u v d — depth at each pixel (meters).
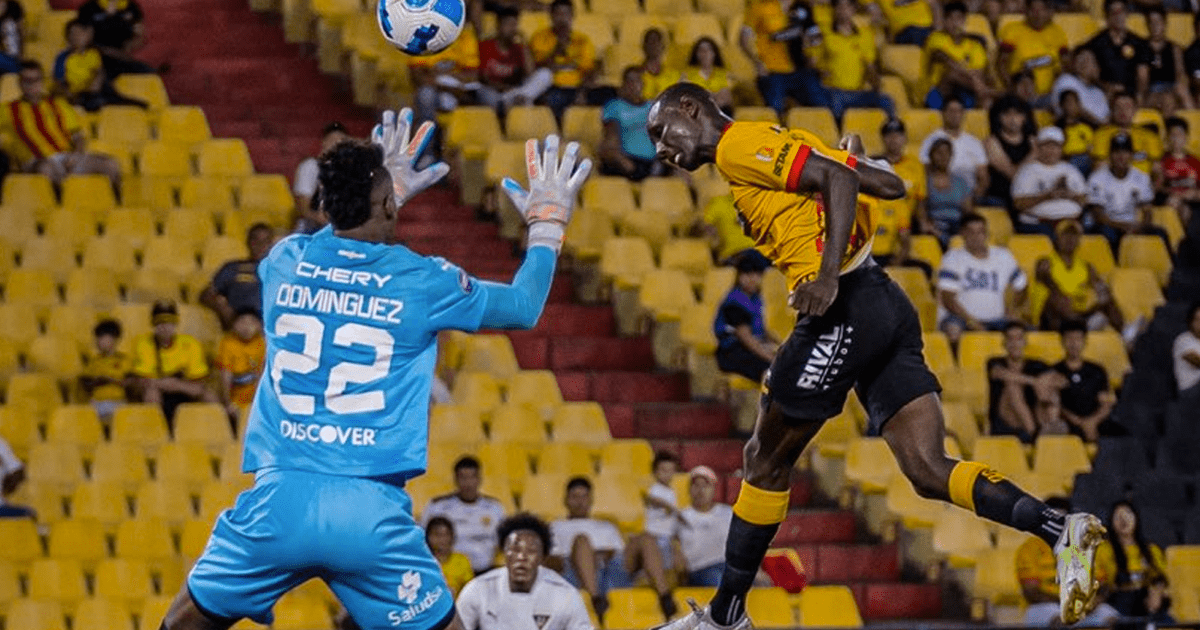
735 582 21.50
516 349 50.00
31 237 50.72
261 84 58.31
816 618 41.75
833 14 56.69
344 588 19.39
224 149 53.62
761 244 20.78
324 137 49.62
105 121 54.22
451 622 19.52
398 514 19.19
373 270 19.41
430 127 20.91
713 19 58.28
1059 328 50.88
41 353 47.53
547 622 35.12
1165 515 47.25
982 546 45.25
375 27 57.16
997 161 54.28
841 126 55.69
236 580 19.11
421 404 19.41
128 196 52.44
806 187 19.81
